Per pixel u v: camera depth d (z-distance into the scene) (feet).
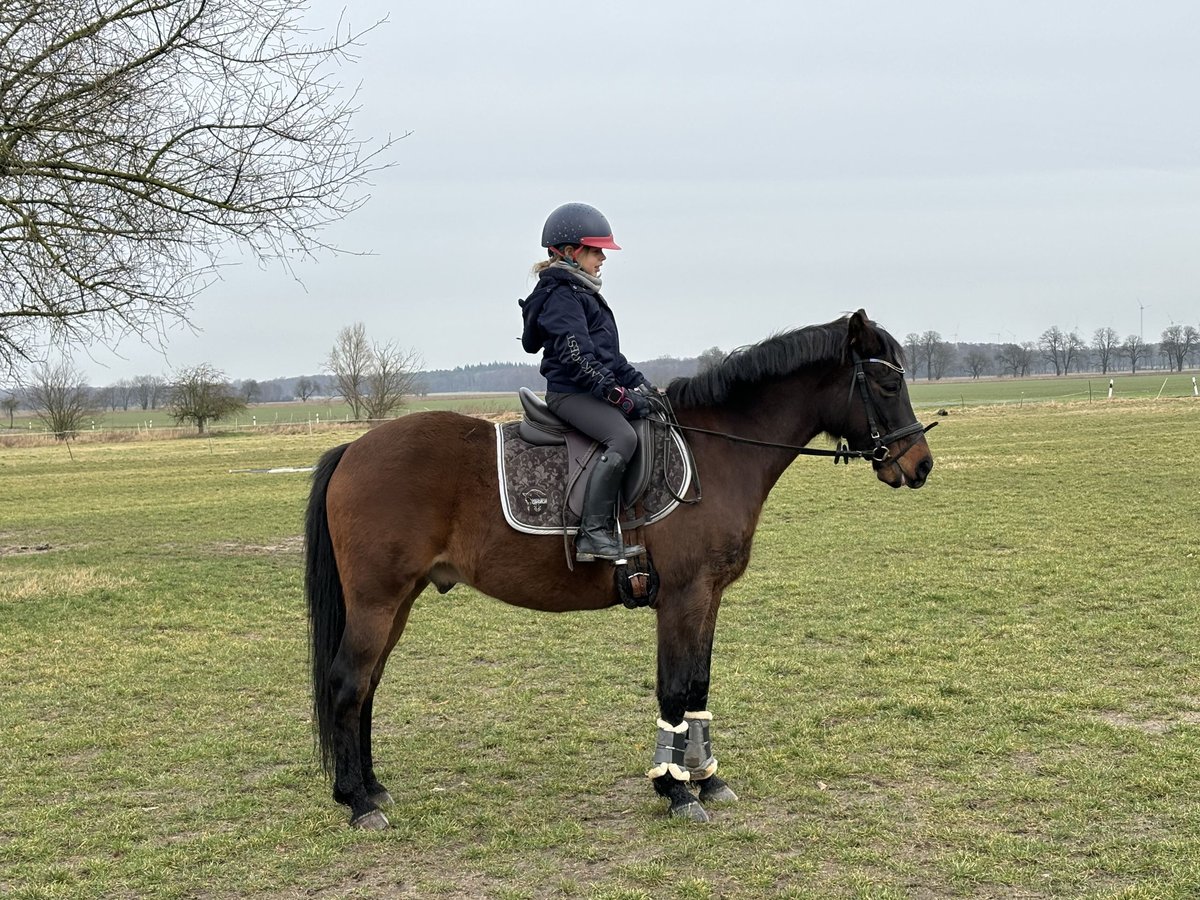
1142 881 12.99
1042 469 63.57
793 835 14.93
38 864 14.57
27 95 33.78
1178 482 53.93
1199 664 22.98
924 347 396.57
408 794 17.20
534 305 16.29
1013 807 15.64
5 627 31.01
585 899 13.12
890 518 48.21
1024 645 25.20
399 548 15.69
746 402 17.11
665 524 15.96
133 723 21.50
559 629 29.78
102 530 56.34
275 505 66.23
